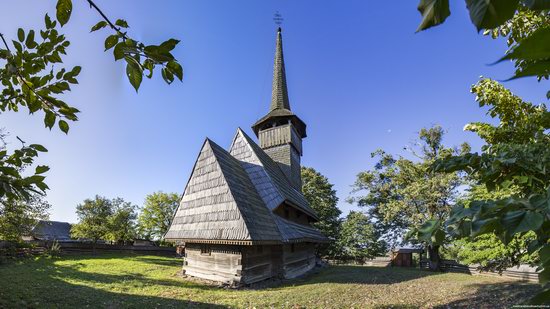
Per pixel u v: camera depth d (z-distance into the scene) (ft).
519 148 6.72
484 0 1.55
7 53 6.01
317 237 61.36
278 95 82.17
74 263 58.39
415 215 68.80
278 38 92.17
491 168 6.60
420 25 1.86
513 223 2.73
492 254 20.06
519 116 12.05
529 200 2.90
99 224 92.38
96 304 26.20
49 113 6.77
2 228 49.85
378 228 100.22
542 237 3.19
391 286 38.99
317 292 32.68
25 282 34.27
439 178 65.57
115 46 4.62
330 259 115.44
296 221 58.85
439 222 3.55
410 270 67.97
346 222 119.14
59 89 6.57
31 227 56.39
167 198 123.44
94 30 4.69
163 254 101.09
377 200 85.97
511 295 29.45
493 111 12.66
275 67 87.45
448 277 49.70
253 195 46.78
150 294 31.27
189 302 27.71
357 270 64.49
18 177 5.58
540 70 1.69
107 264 58.65
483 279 45.62
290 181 68.03
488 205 3.05
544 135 9.25
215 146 48.49
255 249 39.45
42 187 5.68
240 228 36.06
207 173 44.98
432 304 27.81
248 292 32.68
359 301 28.73
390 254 109.70
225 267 37.70
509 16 1.52
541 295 2.75
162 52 4.71
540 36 1.53
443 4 1.74
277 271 42.91
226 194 40.42
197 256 42.93
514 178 6.58
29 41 6.08
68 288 32.45
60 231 140.36
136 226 116.98
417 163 72.69
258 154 57.06
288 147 70.69
